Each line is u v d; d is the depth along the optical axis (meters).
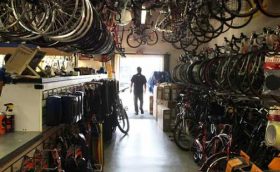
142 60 11.36
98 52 4.24
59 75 3.82
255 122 3.88
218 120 4.71
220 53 6.28
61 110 2.99
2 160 1.92
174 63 10.97
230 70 4.36
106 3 4.17
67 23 2.35
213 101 5.29
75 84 4.67
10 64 2.71
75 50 3.58
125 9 4.77
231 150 3.82
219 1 4.38
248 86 3.88
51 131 3.21
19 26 2.38
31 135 2.63
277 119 2.93
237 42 5.45
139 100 10.39
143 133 7.30
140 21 7.08
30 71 2.77
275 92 3.30
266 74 3.34
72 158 2.84
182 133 6.04
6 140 2.43
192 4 5.02
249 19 4.70
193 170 4.71
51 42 2.88
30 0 2.25
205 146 4.70
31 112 2.79
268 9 4.46
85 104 4.05
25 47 2.74
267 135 2.98
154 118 9.52
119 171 4.62
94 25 2.96
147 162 5.08
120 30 9.19
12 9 2.24
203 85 6.13
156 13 8.40
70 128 3.52
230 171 3.16
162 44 10.92
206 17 5.20
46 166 2.56
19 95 2.78
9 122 2.73
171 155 5.51
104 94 5.37
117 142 6.39
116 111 6.91
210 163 3.90
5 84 2.77
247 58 4.01
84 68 6.07
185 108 6.34
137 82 10.21
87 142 3.66
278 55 3.33
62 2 2.37
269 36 3.99
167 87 8.04
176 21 6.04
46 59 5.49
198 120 5.80
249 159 3.24
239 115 4.21
